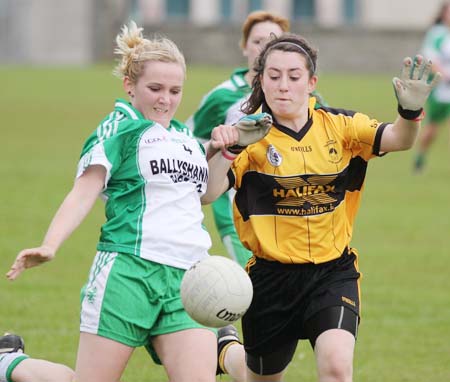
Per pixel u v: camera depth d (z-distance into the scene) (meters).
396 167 65.94
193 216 19.42
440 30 59.53
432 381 24.48
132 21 19.97
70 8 163.88
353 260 20.14
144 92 19.53
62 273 35.06
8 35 165.62
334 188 19.98
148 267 18.91
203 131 27.34
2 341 21.20
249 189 20.11
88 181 18.91
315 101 20.55
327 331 19.08
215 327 18.45
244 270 19.23
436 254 39.34
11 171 58.25
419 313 30.92
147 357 26.59
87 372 18.61
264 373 20.84
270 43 19.97
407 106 19.20
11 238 40.03
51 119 84.62
